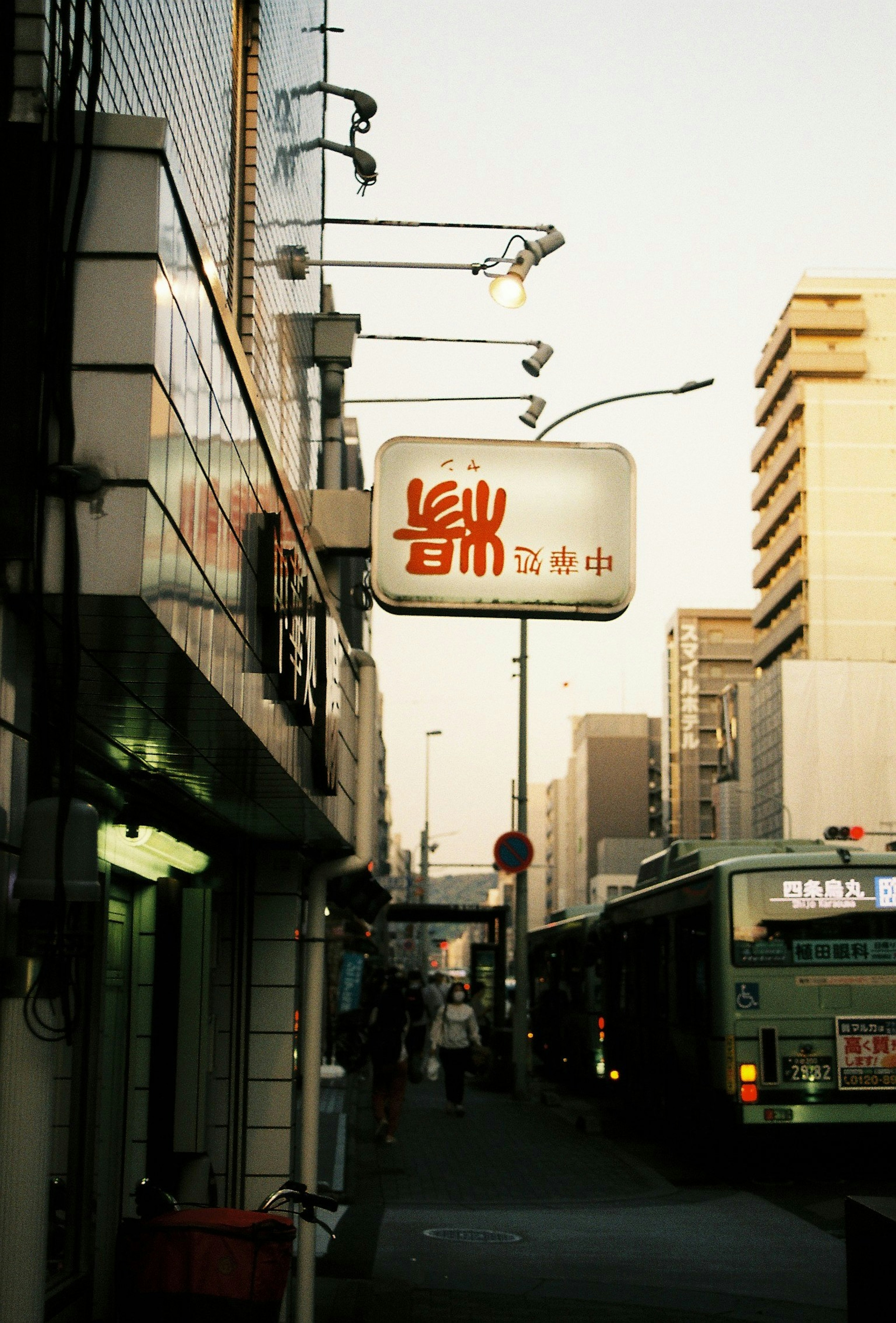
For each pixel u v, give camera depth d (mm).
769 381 107688
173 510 3873
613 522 8148
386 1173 15070
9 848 3627
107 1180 7035
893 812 79875
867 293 100750
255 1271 4516
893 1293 5066
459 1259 10375
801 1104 14555
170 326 3855
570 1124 20219
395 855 143250
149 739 5293
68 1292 5961
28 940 3660
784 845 17203
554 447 8195
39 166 3680
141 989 7941
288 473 8820
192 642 4078
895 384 99625
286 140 9508
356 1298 8695
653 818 139125
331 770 7402
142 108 4953
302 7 10898
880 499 95938
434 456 8156
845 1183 14688
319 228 12664
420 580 8031
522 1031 24312
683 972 16844
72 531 3545
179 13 5691
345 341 10969
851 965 14828
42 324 3625
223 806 7281
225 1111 8883
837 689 81000
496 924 30516
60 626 3775
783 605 103125
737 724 94938
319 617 7004
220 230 6898
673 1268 10109
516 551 8102
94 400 3619
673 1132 17609
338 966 32125
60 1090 6070
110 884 6770
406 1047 24719
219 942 9094
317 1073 7762
